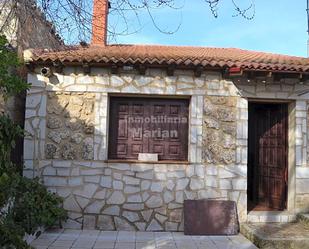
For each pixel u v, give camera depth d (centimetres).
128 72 831
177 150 852
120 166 822
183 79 838
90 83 829
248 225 804
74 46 666
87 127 825
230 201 827
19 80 525
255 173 987
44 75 825
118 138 849
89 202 816
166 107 858
